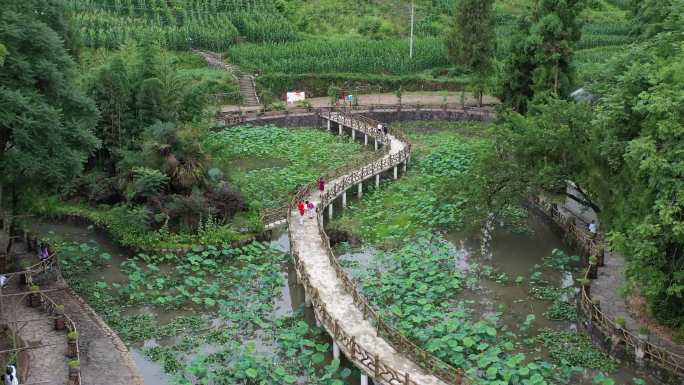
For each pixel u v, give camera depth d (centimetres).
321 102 5744
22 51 2450
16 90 2330
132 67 3972
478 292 2733
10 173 2483
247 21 6631
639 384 2031
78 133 2591
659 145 1972
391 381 1959
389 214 3566
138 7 6462
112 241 3173
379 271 2872
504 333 2398
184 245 3033
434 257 2942
